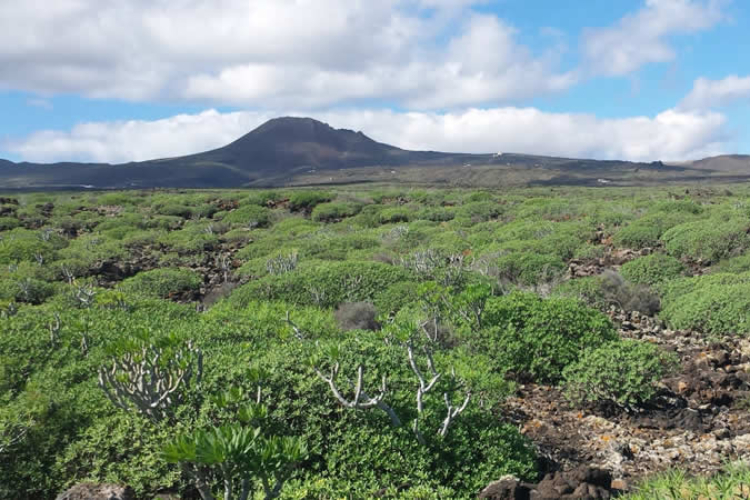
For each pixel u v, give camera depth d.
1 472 5.46
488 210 32.94
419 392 5.82
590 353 8.29
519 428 7.12
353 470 5.25
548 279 15.11
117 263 20.98
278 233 29.16
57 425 6.02
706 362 8.90
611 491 5.46
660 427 7.05
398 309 12.15
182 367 5.32
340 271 14.21
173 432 5.37
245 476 2.97
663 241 18.97
